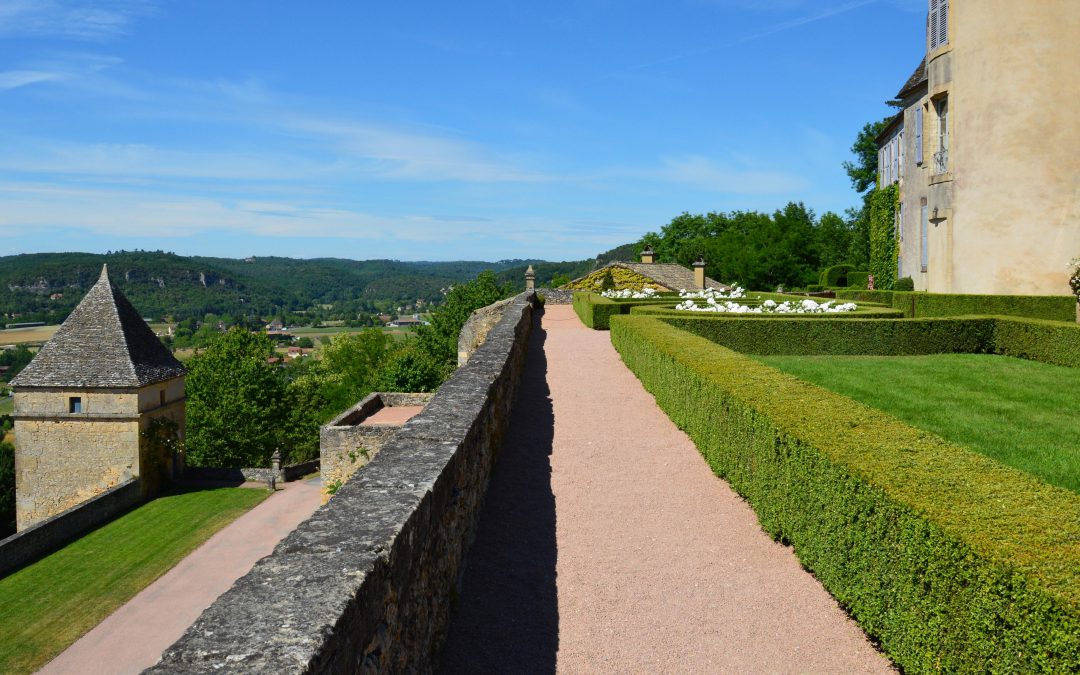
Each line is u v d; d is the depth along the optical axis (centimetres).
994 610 344
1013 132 2080
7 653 1894
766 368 932
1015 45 2061
